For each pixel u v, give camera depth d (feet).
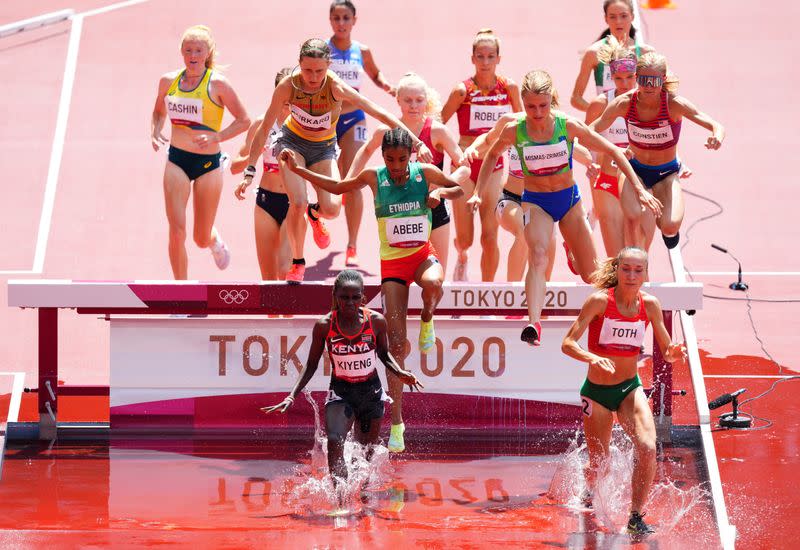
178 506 88.48
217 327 107.04
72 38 186.70
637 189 97.30
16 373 118.11
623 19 127.85
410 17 189.06
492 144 102.89
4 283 130.41
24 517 85.76
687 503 89.15
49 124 163.02
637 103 101.55
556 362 106.63
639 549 78.95
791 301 130.11
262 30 186.60
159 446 104.94
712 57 177.37
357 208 127.85
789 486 92.07
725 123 161.79
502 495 91.25
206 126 114.62
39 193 148.36
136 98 169.17
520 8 192.13
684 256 137.39
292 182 106.32
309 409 107.76
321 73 100.22
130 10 196.54
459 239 121.29
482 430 107.55
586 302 87.20
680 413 110.11
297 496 91.04
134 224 142.72
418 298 103.91
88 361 120.57
